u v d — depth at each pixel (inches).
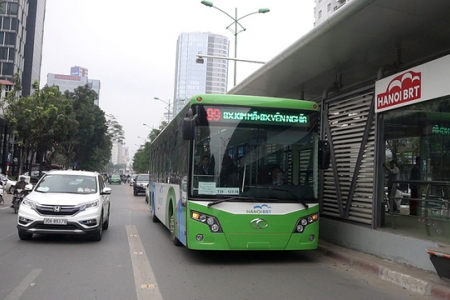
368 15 287.9
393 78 331.3
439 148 317.7
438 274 246.7
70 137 1956.2
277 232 316.2
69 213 385.4
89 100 2101.4
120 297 235.3
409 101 311.4
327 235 418.3
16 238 422.6
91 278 275.1
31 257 335.6
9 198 987.9
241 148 322.0
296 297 242.5
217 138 320.5
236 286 263.9
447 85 276.5
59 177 442.0
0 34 2662.4
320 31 322.0
